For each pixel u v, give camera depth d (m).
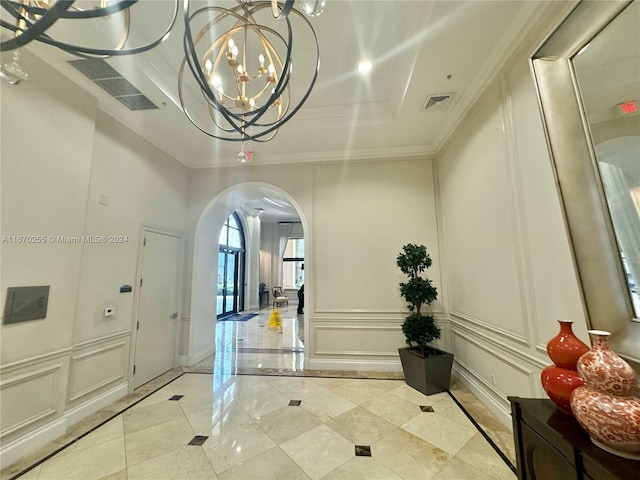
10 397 2.02
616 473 0.90
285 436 2.32
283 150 4.22
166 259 3.93
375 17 2.24
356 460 2.03
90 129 2.67
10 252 2.04
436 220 4.01
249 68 2.84
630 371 1.03
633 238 1.20
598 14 1.27
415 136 3.81
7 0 1.11
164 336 3.85
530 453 1.33
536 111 1.99
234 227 9.34
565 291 1.81
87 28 2.10
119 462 2.01
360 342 3.96
